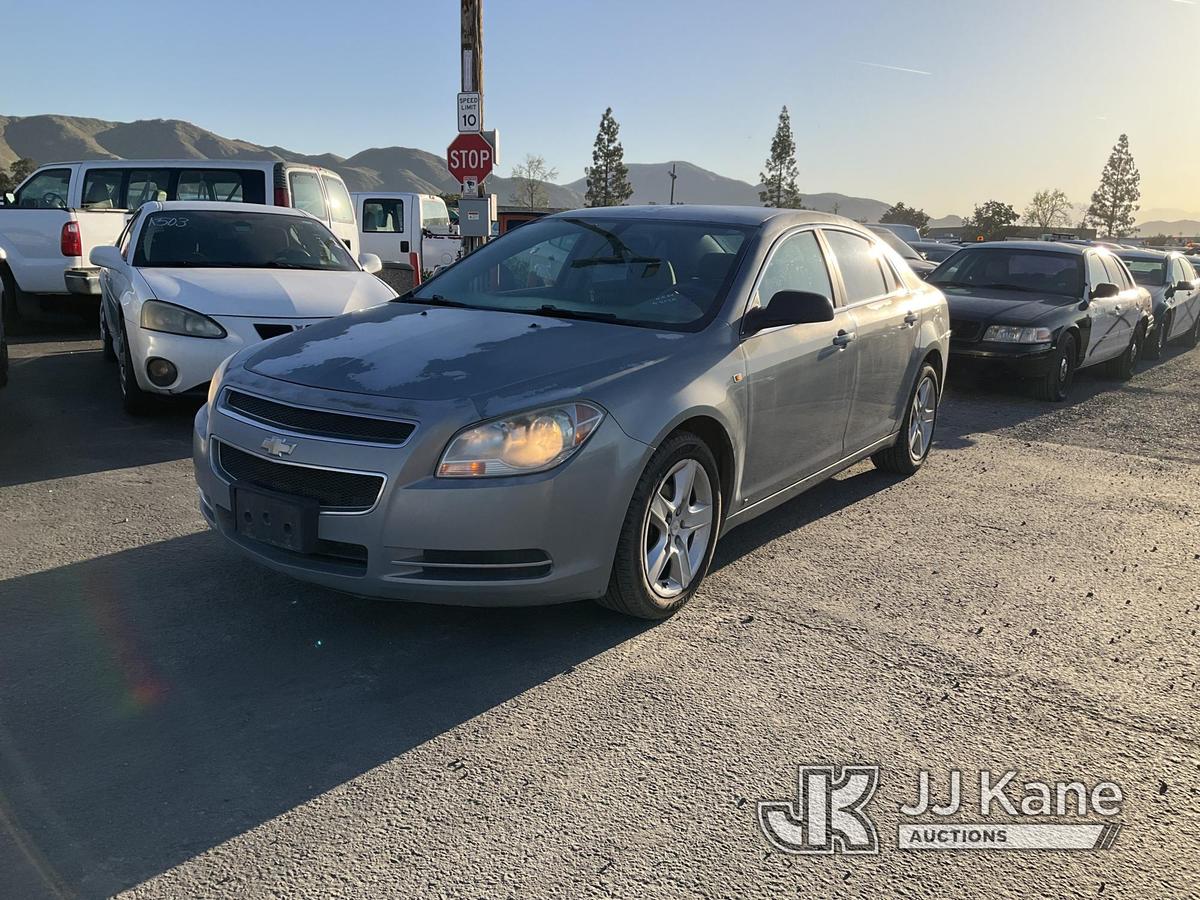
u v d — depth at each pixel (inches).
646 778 106.8
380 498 123.4
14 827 94.5
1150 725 123.5
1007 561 185.2
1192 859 97.2
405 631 141.3
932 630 150.3
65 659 128.7
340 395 131.7
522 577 128.3
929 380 242.8
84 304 442.0
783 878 91.5
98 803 98.7
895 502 223.0
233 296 254.8
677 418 139.6
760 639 143.9
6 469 217.2
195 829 95.2
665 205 200.4
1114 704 128.6
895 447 235.1
